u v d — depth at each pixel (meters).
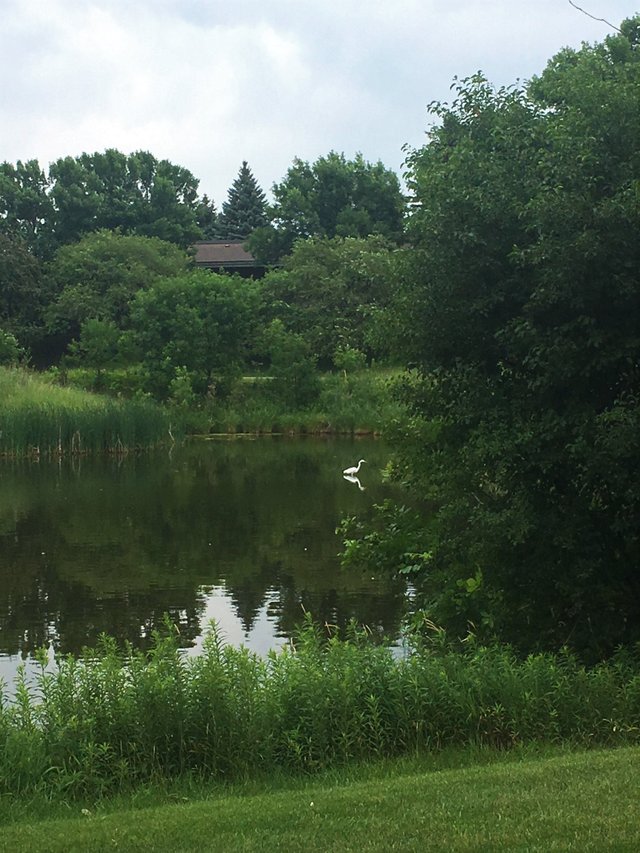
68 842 7.02
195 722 9.16
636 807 6.95
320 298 66.81
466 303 12.42
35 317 75.75
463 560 13.36
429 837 6.60
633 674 10.71
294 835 6.84
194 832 7.09
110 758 8.91
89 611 16.45
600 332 11.40
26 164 94.25
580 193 11.32
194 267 85.62
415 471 14.27
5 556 20.67
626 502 11.78
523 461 11.90
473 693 10.01
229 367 56.44
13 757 8.65
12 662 13.79
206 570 19.33
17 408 43.47
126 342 57.47
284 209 86.94
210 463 39.25
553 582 12.34
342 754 9.36
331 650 10.66
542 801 7.23
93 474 35.50
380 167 89.19
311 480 33.31
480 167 12.44
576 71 12.47
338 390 55.81
